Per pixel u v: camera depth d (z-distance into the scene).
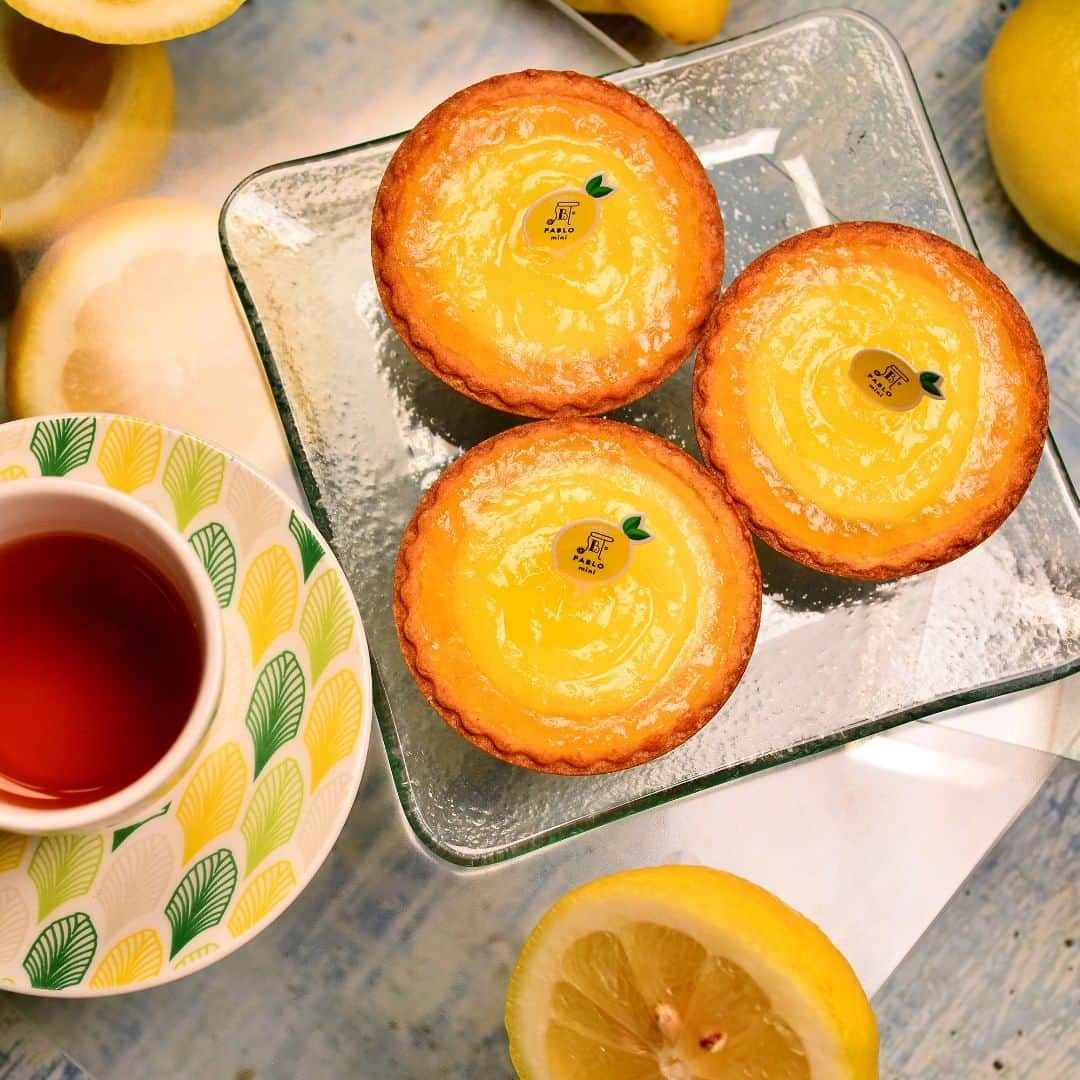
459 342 0.48
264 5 0.51
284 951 0.50
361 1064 0.50
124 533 0.43
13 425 0.44
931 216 0.51
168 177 0.51
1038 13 0.52
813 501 0.49
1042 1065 0.54
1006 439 0.49
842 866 0.51
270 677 0.44
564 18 0.52
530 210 0.49
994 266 0.55
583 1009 0.47
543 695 0.48
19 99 0.50
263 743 0.44
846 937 0.51
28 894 0.44
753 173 0.51
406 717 0.48
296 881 0.44
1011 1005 0.54
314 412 0.49
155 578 0.44
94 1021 0.50
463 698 0.47
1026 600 0.50
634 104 0.49
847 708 0.49
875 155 0.52
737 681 0.47
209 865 0.44
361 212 0.50
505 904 0.51
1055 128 0.51
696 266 0.48
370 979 0.50
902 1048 0.54
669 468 0.48
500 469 0.48
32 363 0.49
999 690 0.49
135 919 0.44
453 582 0.48
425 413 0.50
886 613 0.50
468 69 0.52
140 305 0.50
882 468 0.49
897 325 0.49
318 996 0.50
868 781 0.52
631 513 0.48
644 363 0.48
